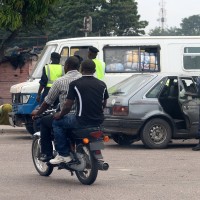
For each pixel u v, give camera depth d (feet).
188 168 77.87
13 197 60.13
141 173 74.08
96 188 64.69
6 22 144.46
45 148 69.51
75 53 117.19
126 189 64.13
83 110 65.36
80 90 65.46
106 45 117.08
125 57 117.60
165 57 117.50
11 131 128.26
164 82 98.53
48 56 117.50
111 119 97.76
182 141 111.96
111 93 100.94
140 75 101.96
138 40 117.80
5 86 167.94
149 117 97.25
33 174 73.51
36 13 148.25
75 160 66.23
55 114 66.69
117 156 88.99
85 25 156.56
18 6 145.18
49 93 68.28
